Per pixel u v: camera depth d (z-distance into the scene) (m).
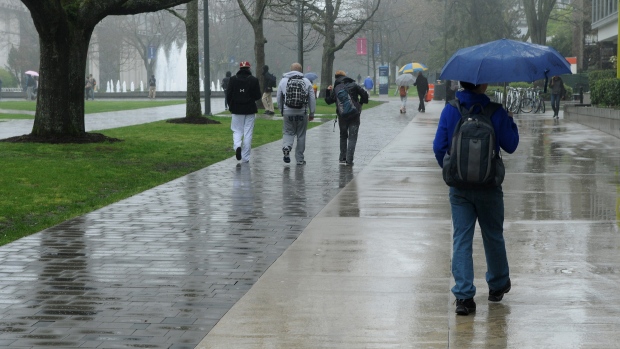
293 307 6.87
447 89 42.56
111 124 32.47
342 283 7.66
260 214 11.51
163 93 75.62
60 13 20.23
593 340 5.98
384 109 46.78
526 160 18.28
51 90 20.98
